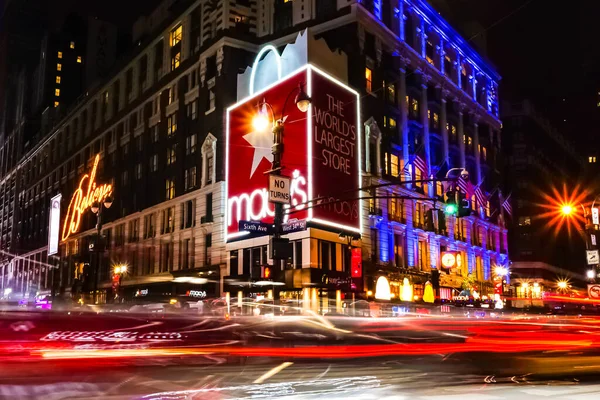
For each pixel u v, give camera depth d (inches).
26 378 506.3
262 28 2340.1
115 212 2994.6
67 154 3809.1
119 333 1111.0
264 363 651.5
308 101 856.3
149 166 2760.8
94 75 4662.9
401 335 1191.6
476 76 3248.0
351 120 2044.8
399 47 2417.6
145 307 1797.5
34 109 5182.1
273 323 1409.9
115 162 3093.0
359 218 2000.5
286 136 1923.0
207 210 2265.0
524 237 3811.5
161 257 2512.3
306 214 1803.6
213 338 1057.5
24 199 4638.3
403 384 483.2
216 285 2110.0
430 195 2480.3
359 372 568.4
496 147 3341.5
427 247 2440.9
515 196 3870.6
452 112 2839.6
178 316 1598.2
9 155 5393.7
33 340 932.0
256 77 2122.3
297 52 1961.1
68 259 3479.3
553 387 468.1
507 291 3171.8
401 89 2400.3
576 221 4279.0
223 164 2201.0
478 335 1194.0
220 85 2252.7
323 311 1790.1
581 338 1095.0
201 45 2431.1
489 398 409.1
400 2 2482.8
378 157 2175.2
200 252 2255.2
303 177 1839.3
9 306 3230.8
